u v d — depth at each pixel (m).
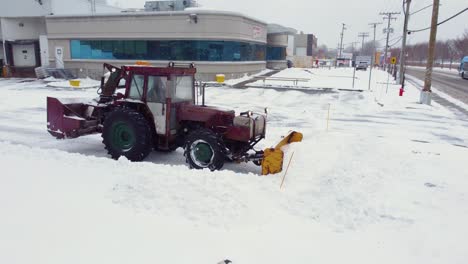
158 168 6.56
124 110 8.13
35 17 32.34
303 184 6.29
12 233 4.45
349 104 19.05
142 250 4.22
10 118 13.09
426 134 12.48
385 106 18.61
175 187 5.60
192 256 4.17
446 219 5.41
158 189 5.56
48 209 5.10
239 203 5.30
